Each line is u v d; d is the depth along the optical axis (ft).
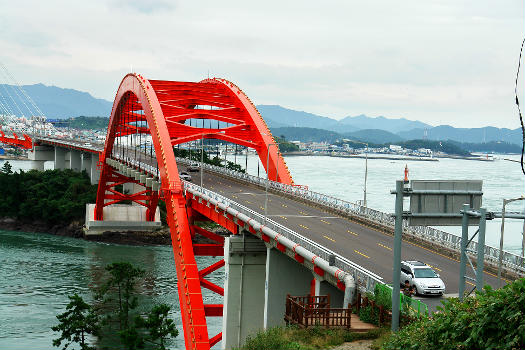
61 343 206.59
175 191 203.31
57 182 528.22
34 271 320.91
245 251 189.78
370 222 189.67
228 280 189.57
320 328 108.88
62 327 192.54
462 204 101.60
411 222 100.48
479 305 71.05
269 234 157.58
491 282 122.31
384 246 155.63
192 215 250.16
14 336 213.66
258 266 191.01
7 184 513.45
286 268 167.43
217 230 463.01
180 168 387.34
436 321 76.18
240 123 311.68
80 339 199.62
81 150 585.22
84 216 482.28
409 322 97.50
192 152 618.03
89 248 406.82
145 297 268.62
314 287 150.61
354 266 127.85
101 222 447.42
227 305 189.16
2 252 378.94
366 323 109.91
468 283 122.11
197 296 177.99
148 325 186.29
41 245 414.62
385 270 129.08
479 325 67.41
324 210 218.79
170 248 419.13
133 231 451.12
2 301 258.37
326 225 185.37
